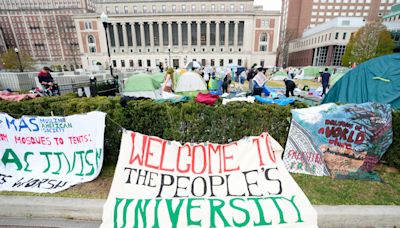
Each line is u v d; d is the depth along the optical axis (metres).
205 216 2.27
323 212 2.35
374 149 3.08
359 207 2.43
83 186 2.90
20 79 11.90
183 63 58.62
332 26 49.66
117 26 57.69
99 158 3.11
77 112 3.34
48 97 3.76
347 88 5.17
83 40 58.31
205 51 58.91
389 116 3.07
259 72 8.20
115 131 3.29
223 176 2.75
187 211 2.31
